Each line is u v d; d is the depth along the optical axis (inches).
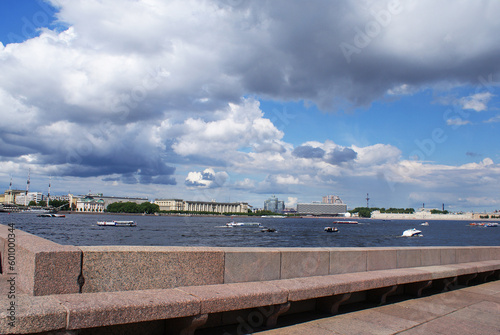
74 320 166.6
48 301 176.4
